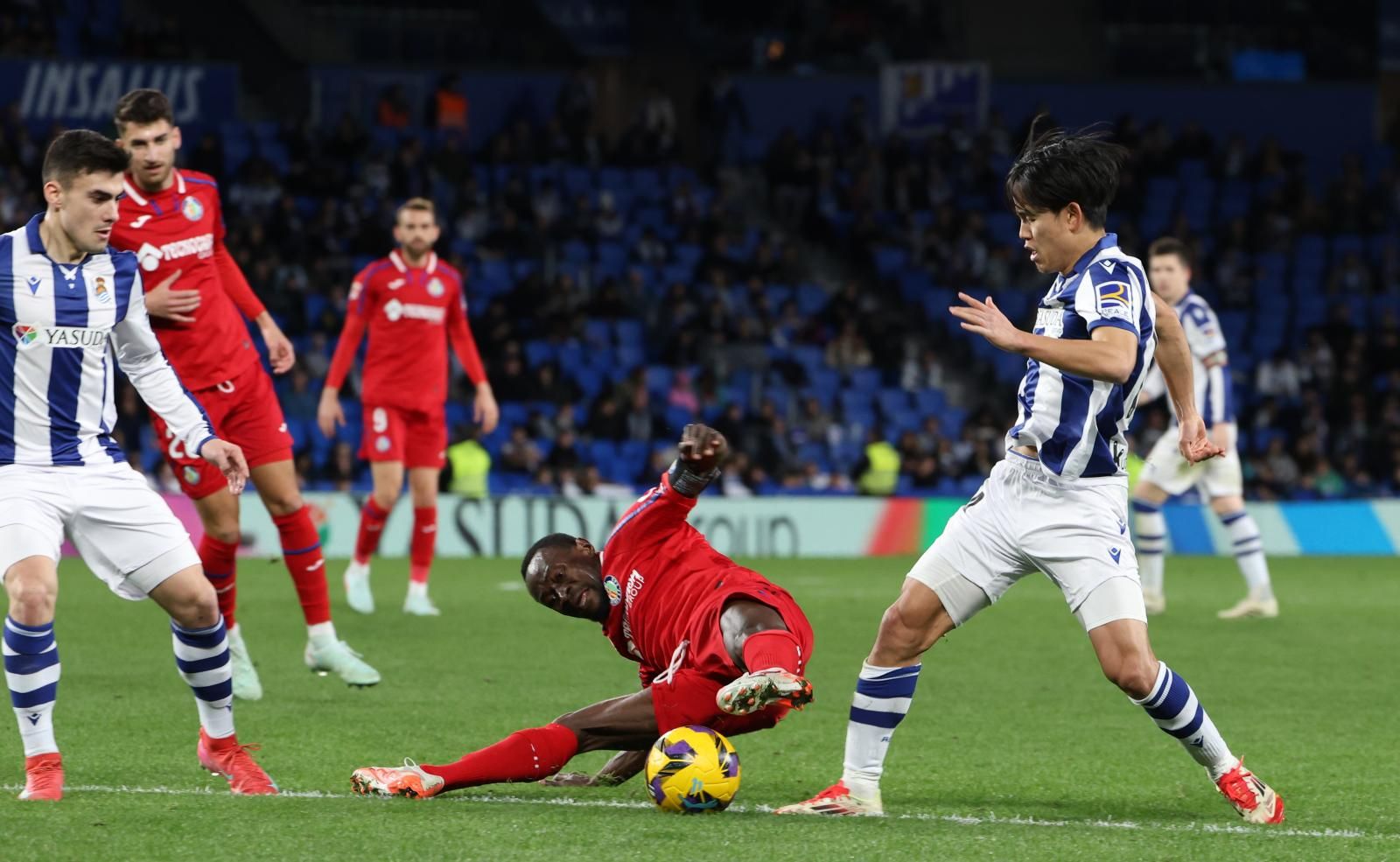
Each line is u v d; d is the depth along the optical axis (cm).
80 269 1277
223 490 1789
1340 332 5756
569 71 6550
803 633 1242
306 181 5594
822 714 1806
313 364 4766
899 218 6222
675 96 6788
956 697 1953
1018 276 6012
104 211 1260
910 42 6925
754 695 1104
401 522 4175
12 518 1234
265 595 3036
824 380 5450
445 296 2681
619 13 6738
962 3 7006
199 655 1303
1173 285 2794
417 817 1177
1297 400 5528
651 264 5697
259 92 6328
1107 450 1230
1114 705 1898
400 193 5612
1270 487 5084
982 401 5681
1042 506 1235
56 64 5653
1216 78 7081
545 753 1259
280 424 1881
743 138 6581
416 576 2781
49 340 1257
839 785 1272
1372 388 5634
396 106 6109
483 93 6475
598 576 1315
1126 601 1224
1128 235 6162
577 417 5062
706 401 5081
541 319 5291
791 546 4475
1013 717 1809
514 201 5678
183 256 1809
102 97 5716
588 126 6194
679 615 1271
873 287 6031
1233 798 1249
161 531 1289
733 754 1224
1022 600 3191
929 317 5881
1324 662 2317
